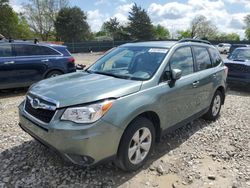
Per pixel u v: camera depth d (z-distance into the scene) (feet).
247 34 260.62
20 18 197.77
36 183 11.51
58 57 30.66
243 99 28.07
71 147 10.45
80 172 12.28
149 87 12.73
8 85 27.40
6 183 11.48
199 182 11.96
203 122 19.48
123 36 221.25
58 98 11.15
